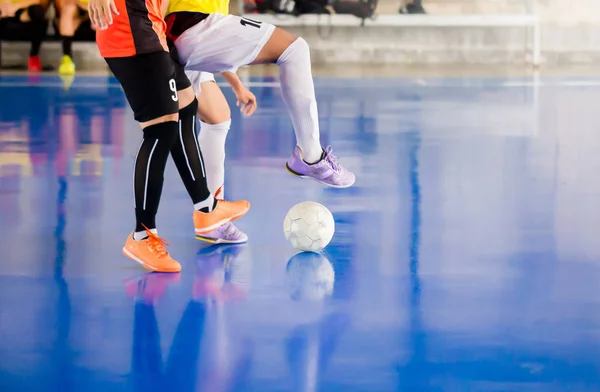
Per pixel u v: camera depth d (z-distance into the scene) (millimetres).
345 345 2990
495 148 7664
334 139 8227
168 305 3455
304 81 4426
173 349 2951
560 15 17516
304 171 4742
